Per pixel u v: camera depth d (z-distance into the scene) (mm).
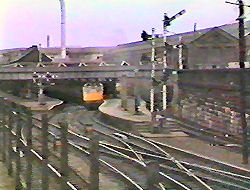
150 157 15586
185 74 25125
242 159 14984
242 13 15555
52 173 8867
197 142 19484
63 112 37688
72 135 18984
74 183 10125
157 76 31500
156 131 22328
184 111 25109
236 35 32031
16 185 10281
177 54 33656
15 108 13070
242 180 11781
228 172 12586
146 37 27094
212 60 31938
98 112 35750
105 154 15961
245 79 16953
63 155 7828
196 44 33156
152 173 5816
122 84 40406
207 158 14914
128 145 18453
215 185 11719
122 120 26438
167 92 28938
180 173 12625
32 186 10336
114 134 22125
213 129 20641
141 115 28469
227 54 31656
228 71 19297
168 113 26375
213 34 32375
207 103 22125
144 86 35531
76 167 12008
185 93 25312
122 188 10578
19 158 10484
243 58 15578
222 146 18078
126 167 13602
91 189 7055
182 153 16562
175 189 10477
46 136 8555
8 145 12188
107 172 12156
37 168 11266
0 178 11500
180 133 21984
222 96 20312
